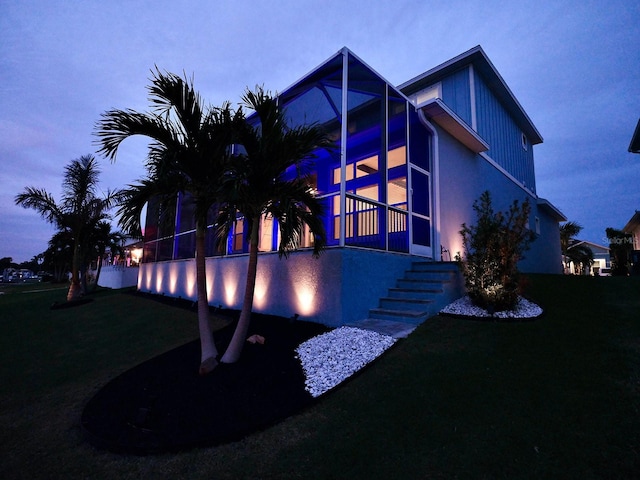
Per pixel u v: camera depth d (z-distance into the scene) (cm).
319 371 381
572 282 728
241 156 444
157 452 269
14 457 293
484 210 632
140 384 402
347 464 235
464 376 335
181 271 1094
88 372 514
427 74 1136
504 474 211
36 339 769
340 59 617
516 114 1423
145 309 957
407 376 349
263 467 242
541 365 342
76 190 1417
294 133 436
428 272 651
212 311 805
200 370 407
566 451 223
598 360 339
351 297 551
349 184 1030
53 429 342
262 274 721
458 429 258
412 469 223
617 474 201
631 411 255
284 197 442
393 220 716
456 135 930
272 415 302
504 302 541
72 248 1736
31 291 2352
